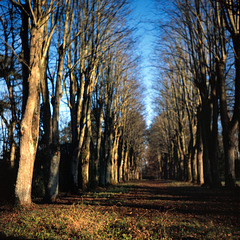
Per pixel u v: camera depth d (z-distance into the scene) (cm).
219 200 1410
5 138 2217
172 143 5688
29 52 1127
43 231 648
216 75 1978
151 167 10812
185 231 704
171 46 2745
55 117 1374
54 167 1345
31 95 1113
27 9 1175
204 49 2186
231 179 1783
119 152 4272
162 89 4144
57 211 916
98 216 860
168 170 7369
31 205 1084
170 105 4422
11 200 1082
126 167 5178
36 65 1130
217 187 2088
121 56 2823
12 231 659
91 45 1917
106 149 3039
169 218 881
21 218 806
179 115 3969
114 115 3062
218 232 690
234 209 1088
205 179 2464
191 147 3641
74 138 1883
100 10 1593
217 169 2125
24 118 1106
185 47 2833
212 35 1867
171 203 1330
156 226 763
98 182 2650
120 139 4253
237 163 4447
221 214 977
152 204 1295
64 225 698
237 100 1598
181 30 2259
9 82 1719
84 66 1919
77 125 1911
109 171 3042
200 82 2259
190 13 2017
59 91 1400
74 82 1927
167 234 664
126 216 916
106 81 2744
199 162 2986
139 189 2570
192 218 899
